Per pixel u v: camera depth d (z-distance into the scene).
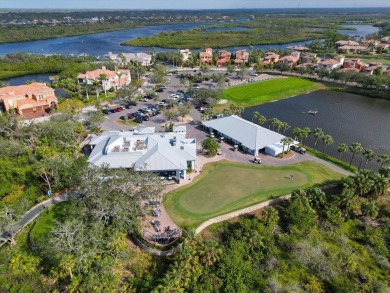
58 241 49.97
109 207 56.38
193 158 80.50
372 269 54.91
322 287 50.97
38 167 70.31
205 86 166.50
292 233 61.00
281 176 80.06
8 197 68.69
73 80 164.12
